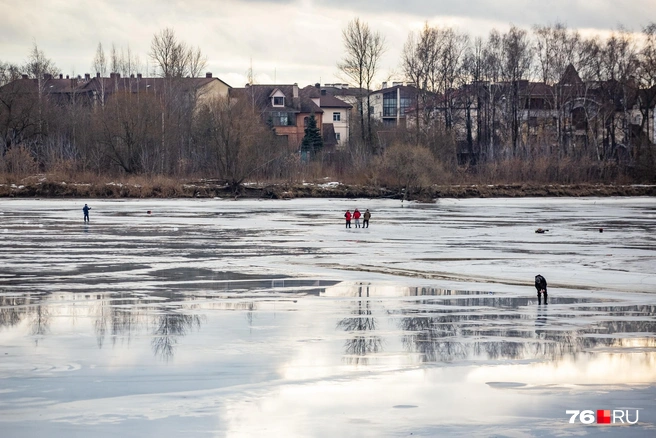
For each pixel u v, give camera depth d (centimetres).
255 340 2947
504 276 4644
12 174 12425
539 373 2534
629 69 15675
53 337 2978
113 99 13550
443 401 2244
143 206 10662
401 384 2406
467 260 5347
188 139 14188
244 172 12538
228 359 2666
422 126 15475
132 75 18238
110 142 13088
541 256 5584
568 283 4400
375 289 4153
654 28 15700
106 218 8694
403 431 2017
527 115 16038
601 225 8256
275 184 12800
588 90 16250
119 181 12512
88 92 17988
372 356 2727
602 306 3700
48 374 2472
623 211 10438
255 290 4088
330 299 3838
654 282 4447
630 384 2412
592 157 15425
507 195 13512
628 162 15112
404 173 12631
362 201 12194
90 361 2628
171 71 16638
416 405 2212
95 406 2177
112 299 3794
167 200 11862
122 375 2469
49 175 12281
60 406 2173
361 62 15988
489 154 15350
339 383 2406
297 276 4584
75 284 4241
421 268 4953
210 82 18700
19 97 13988
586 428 2041
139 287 4153
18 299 3778
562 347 2869
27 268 4819
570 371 2555
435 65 16412
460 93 16738
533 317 3419
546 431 2023
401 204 11788
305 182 13100
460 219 9006
